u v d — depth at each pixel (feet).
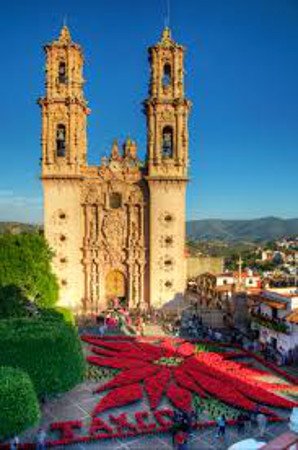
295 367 208.03
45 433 142.72
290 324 213.46
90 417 159.63
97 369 204.64
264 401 166.61
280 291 252.83
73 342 163.63
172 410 160.86
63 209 309.42
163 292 310.45
